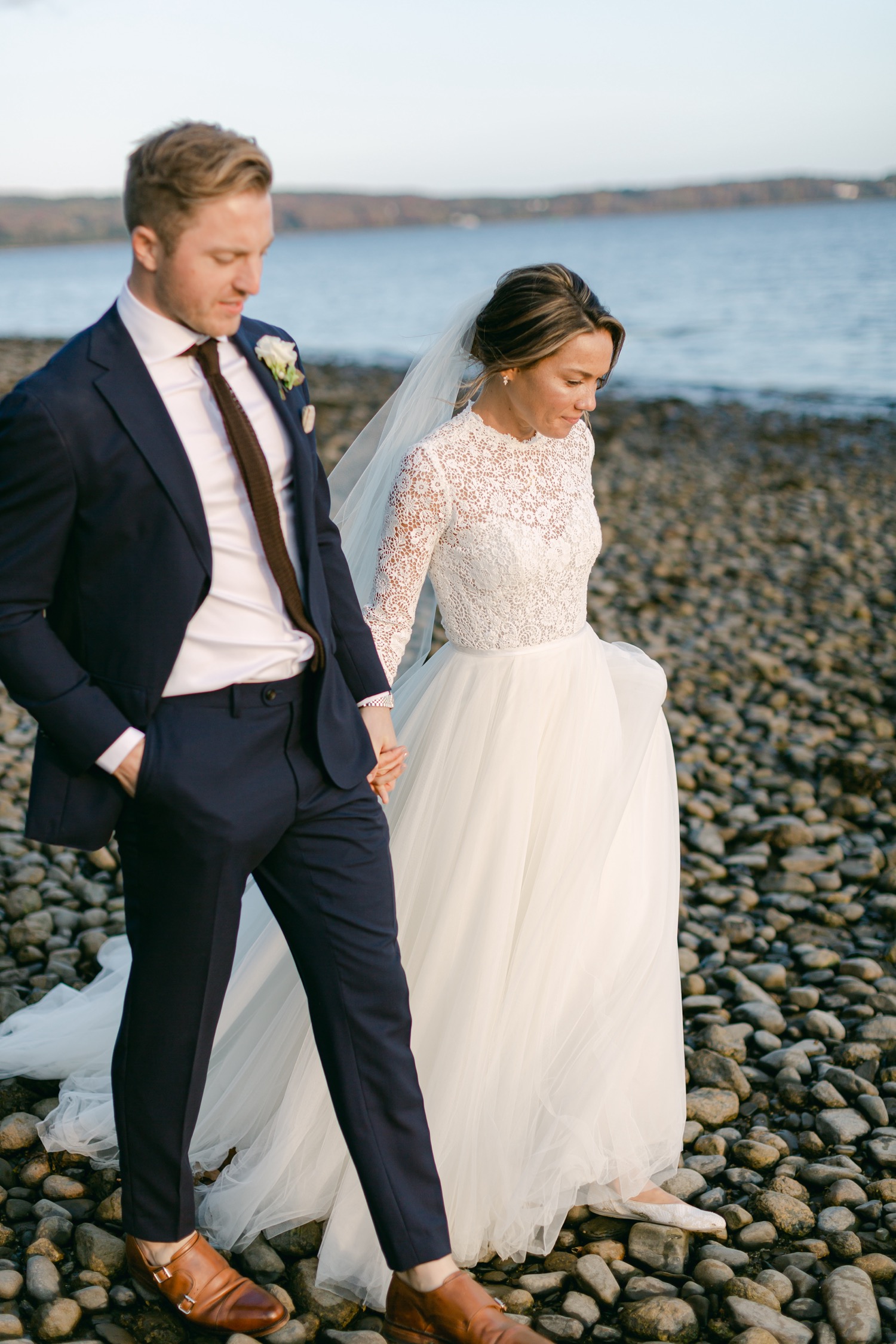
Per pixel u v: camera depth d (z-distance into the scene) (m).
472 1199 2.07
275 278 77.31
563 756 2.19
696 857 3.94
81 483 1.60
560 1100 2.12
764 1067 2.83
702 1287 2.06
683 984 3.19
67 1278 2.06
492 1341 1.76
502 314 1.96
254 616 1.74
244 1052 2.37
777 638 6.39
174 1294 1.92
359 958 1.82
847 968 3.25
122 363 1.61
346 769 1.83
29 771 4.57
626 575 7.86
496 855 2.14
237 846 1.71
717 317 32.44
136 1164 1.88
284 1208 2.15
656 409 16.50
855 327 28.55
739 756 4.82
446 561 2.15
